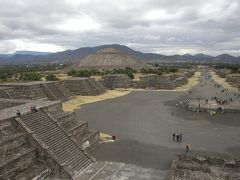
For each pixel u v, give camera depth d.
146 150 37.31
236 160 30.41
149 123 53.53
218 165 29.89
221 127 50.72
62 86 86.06
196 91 110.25
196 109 66.62
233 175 27.38
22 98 65.38
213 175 27.36
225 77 171.75
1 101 42.28
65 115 37.91
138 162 32.81
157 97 92.25
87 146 36.78
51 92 73.38
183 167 29.23
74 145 33.06
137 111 66.12
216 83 143.62
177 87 126.25
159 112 65.00
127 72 165.25
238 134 45.78
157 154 35.75
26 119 32.06
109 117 58.97
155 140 42.06
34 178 26.84
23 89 66.31
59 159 29.39
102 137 43.34
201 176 27.02
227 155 35.47
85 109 68.50
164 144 40.09
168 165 31.94
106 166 31.48
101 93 100.25
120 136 44.19
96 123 53.28
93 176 28.75
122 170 30.38
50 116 35.28
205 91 109.94
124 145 39.50
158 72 169.12
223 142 41.31
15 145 28.00
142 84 123.31
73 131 36.47
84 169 30.38
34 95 66.69
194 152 36.59
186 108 69.38
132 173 29.58
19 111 34.06
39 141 29.45
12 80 115.75
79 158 31.55
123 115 61.22
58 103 39.88
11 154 27.19
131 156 34.88
